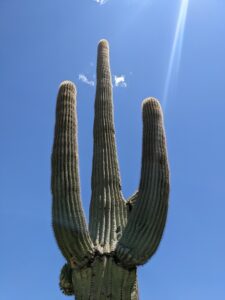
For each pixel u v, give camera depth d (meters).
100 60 6.20
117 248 4.88
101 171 5.43
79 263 4.86
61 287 5.25
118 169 5.52
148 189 5.00
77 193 4.94
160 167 5.12
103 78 6.02
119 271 4.84
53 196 4.95
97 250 4.91
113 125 5.75
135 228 4.89
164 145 5.29
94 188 5.41
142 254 4.84
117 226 5.15
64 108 5.31
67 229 4.79
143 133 5.36
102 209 5.25
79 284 4.89
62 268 5.30
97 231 5.11
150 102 5.50
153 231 4.90
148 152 5.20
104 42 6.42
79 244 4.81
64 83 5.52
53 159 5.08
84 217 4.90
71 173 4.98
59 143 5.12
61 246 4.85
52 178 5.02
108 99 5.87
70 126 5.21
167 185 5.11
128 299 4.82
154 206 4.95
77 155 5.12
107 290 4.76
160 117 5.43
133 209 5.01
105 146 5.56
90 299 4.75
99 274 4.82
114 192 5.36
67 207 4.85
